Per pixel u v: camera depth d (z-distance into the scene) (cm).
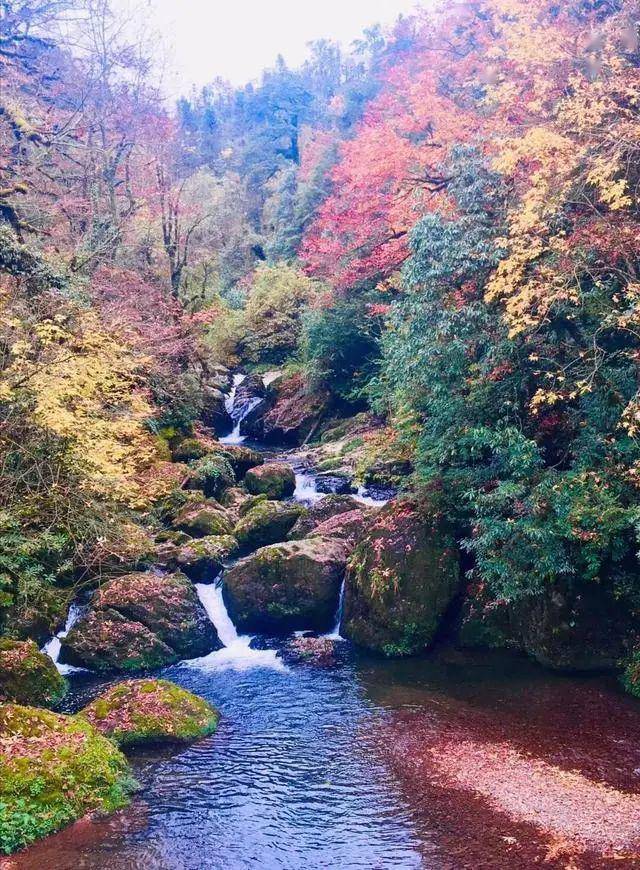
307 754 826
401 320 1323
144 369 1842
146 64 2470
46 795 674
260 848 633
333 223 2388
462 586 1179
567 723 874
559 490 977
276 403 2916
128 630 1148
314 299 3084
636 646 991
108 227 2233
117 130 2477
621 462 984
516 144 1076
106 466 1124
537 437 1150
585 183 1018
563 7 1623
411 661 1119
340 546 1352
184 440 2145
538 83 1244
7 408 1088
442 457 1176
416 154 1848
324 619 1265
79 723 789
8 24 1748
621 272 1007
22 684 966
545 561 975
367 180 2003
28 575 1116
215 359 3425
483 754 808
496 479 1112
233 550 1500
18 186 1553
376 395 2312
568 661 1020
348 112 4294
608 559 1035
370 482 1862
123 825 671
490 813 684
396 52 3634
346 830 662
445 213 1280
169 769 792
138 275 2264
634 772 752
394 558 1188
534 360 1089
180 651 1167
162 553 1429
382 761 805
